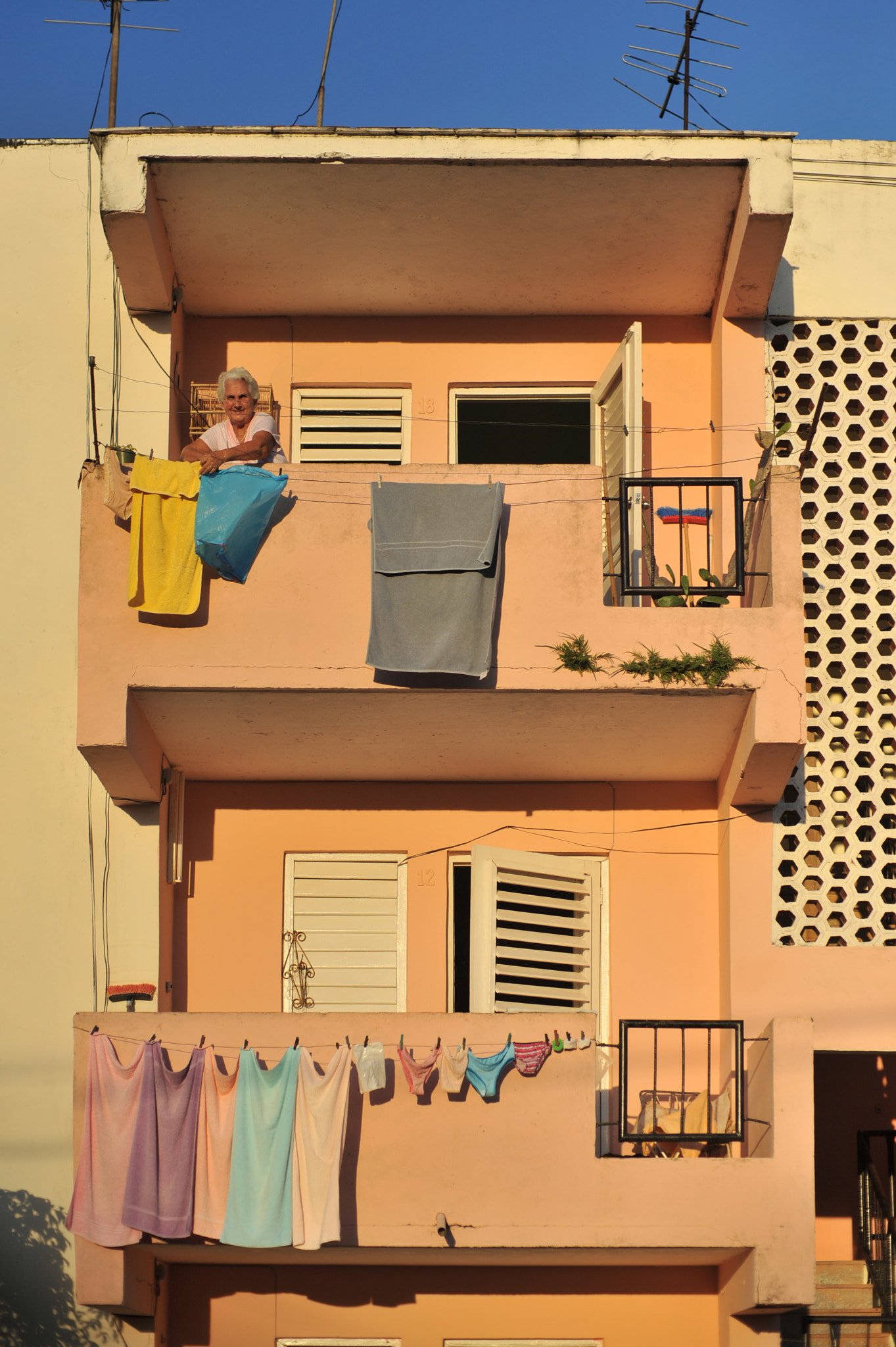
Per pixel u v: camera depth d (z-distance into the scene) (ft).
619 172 50.01
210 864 53.62
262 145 49.44
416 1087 43.91
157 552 46.09
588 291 55.93
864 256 55.88
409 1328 48.73
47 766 51.34
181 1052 44.83
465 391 57.41
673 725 49.06
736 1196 44.37
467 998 55.06
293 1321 48.80
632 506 50.88
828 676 52.31
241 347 57.16
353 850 53.93
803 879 50.80
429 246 53.36
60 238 54.70
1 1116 48.83
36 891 50.39
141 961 49.83
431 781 54.24
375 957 53.31
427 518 46.65
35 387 53.67
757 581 50.14
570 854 53.83
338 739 50.14
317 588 46.70
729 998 49.73
